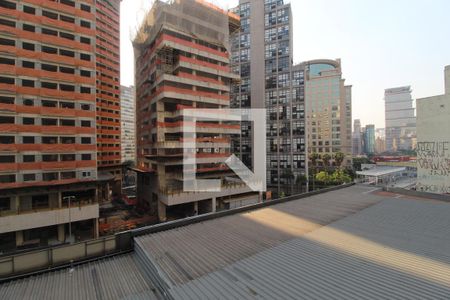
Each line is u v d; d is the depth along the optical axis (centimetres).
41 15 3044
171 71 4203
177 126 3984
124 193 6981
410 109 17400
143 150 4931
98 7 5938
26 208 2953
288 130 6344
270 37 6575
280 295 659
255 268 824
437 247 959
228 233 1200
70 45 3191
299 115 6219
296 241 1064
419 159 3684
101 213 4522
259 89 6462
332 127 9769
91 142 3306
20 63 2875
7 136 2775
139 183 5166
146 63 4700
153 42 4384
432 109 3525
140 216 4275
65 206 3017
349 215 1477
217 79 4494
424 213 1488
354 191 2342
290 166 6294
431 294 641
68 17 3234
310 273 777
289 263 852
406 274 752
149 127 4488
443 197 1875
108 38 6238
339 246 993
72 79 3188
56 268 966
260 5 6488
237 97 6750
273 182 6494
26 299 779
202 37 4312
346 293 659
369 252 924
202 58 4338
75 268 986
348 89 11194
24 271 922
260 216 1502
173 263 890
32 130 2897
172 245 1058
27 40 2925
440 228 1202
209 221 1412
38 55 2977
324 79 9975
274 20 6512
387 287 682
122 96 12719
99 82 5978
